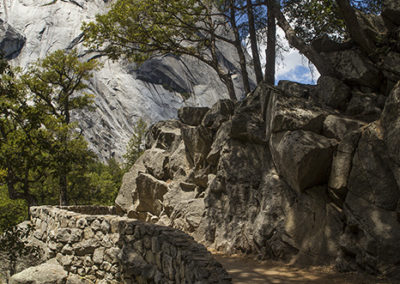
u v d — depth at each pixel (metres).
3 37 80.25
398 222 7.70
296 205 9.63
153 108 80.44
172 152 17.38
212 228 11.88
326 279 7.55
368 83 11.16
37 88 25.02
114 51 22.03
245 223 11.00
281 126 10.14
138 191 16.77
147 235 7.16
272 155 10.73
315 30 16.67
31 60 80.06
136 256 7.50
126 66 83.62
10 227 10.15
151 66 83.69
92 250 8.84
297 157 9.20
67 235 9.60
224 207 11.89
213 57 21.08
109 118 75.25
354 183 8.62
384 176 8.15
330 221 8.98
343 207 8.75
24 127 10.00
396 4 11.29
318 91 11.89
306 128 9.84
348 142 8.99
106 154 69.44
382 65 10.84
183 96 85.88
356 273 7.76
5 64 9.29
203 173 13.98
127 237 7.88
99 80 79.44
